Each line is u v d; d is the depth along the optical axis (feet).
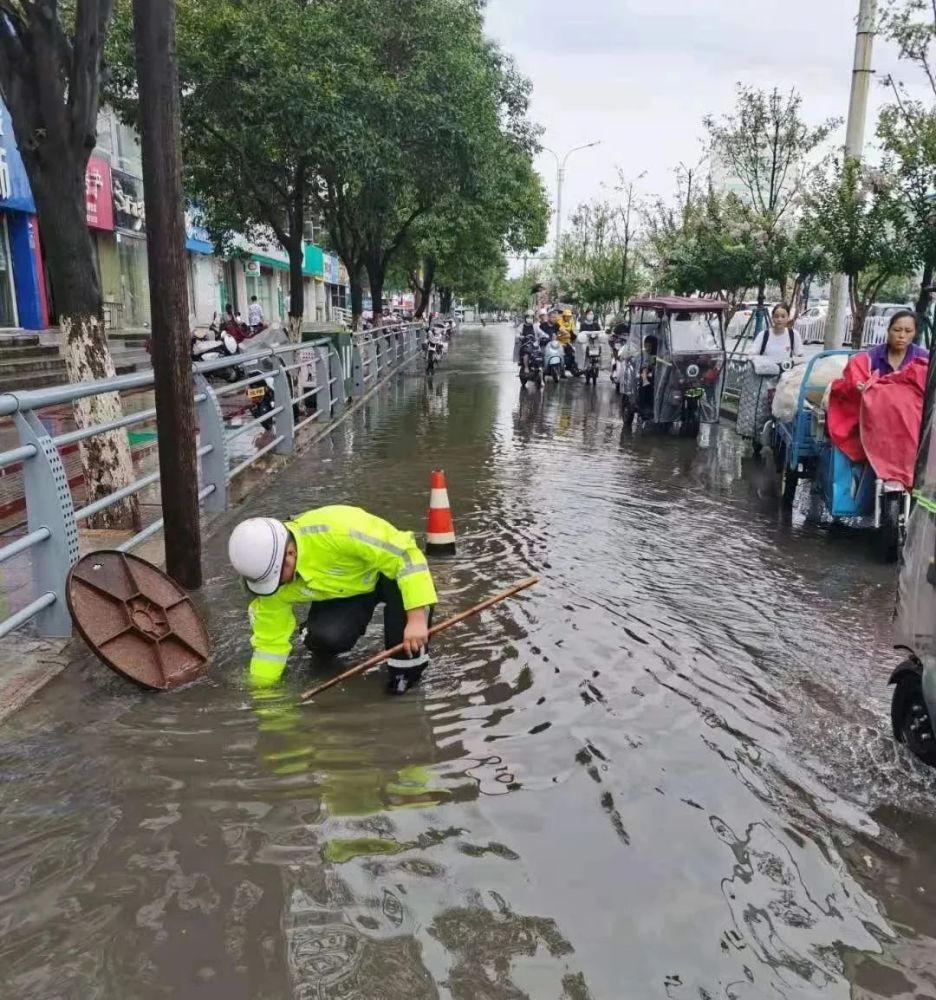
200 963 7.70
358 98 40.16
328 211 64.03
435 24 46.37
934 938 8.31
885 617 16.94
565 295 127.54
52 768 10.77
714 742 11.84
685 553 21.02
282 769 10.87
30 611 13.29
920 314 21.66
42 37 17.02
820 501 25.93
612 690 13.37
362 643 14.98
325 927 8.17
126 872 8.87
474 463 32.14
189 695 12.86
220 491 23.53
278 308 147.54
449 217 72.02
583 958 7.88
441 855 9.25
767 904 8.68
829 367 25.66
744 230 54.95
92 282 18.99
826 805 10.44
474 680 13.60
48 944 7.89
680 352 40.14
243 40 35.78
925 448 11.43
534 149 71.46
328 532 12.86
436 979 7.60
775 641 15.57
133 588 13.83
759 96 53.01
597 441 38.42
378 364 68.69
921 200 36.06
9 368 44.55
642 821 9.98
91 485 20.08
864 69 37.88
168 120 15.26
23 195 59.88
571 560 20.04
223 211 53.83
